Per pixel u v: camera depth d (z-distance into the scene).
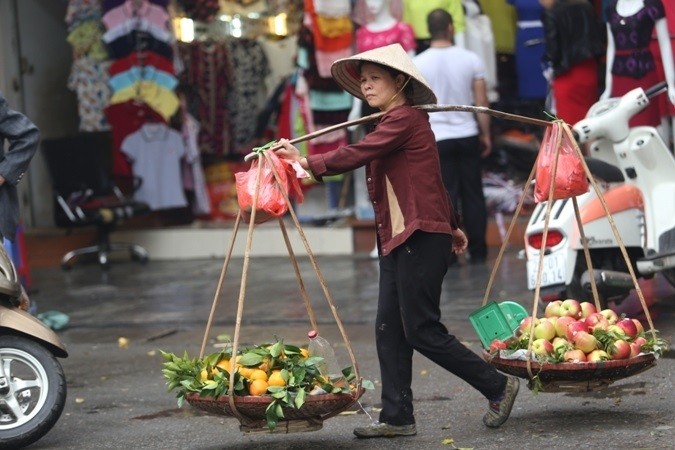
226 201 19.48
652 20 12.91
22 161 8.71
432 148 7.60
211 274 16.78
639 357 7.58
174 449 7.96
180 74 18.89
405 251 7.52
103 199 18.25
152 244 18.84
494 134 17.52
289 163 7.32
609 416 8.12
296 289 14.84
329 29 17.36
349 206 18.69
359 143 7.44
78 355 11.77
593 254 11.00
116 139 18.69
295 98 18.09
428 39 16.47
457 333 11.51
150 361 11.31
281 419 7.03
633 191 10.83
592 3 16.33
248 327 12.71
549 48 14.56
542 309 11.17
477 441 7.63
